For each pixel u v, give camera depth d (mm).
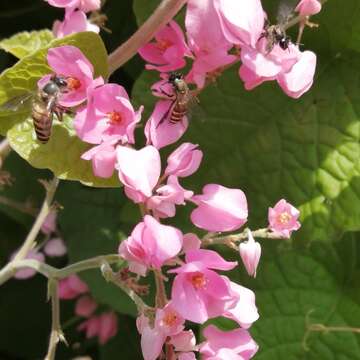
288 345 298
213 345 227
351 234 307
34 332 365
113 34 321
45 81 232
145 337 219
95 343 363
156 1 279
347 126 277
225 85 280
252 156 279
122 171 218
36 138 246
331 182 274
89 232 309
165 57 239
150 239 212
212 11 221
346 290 307
